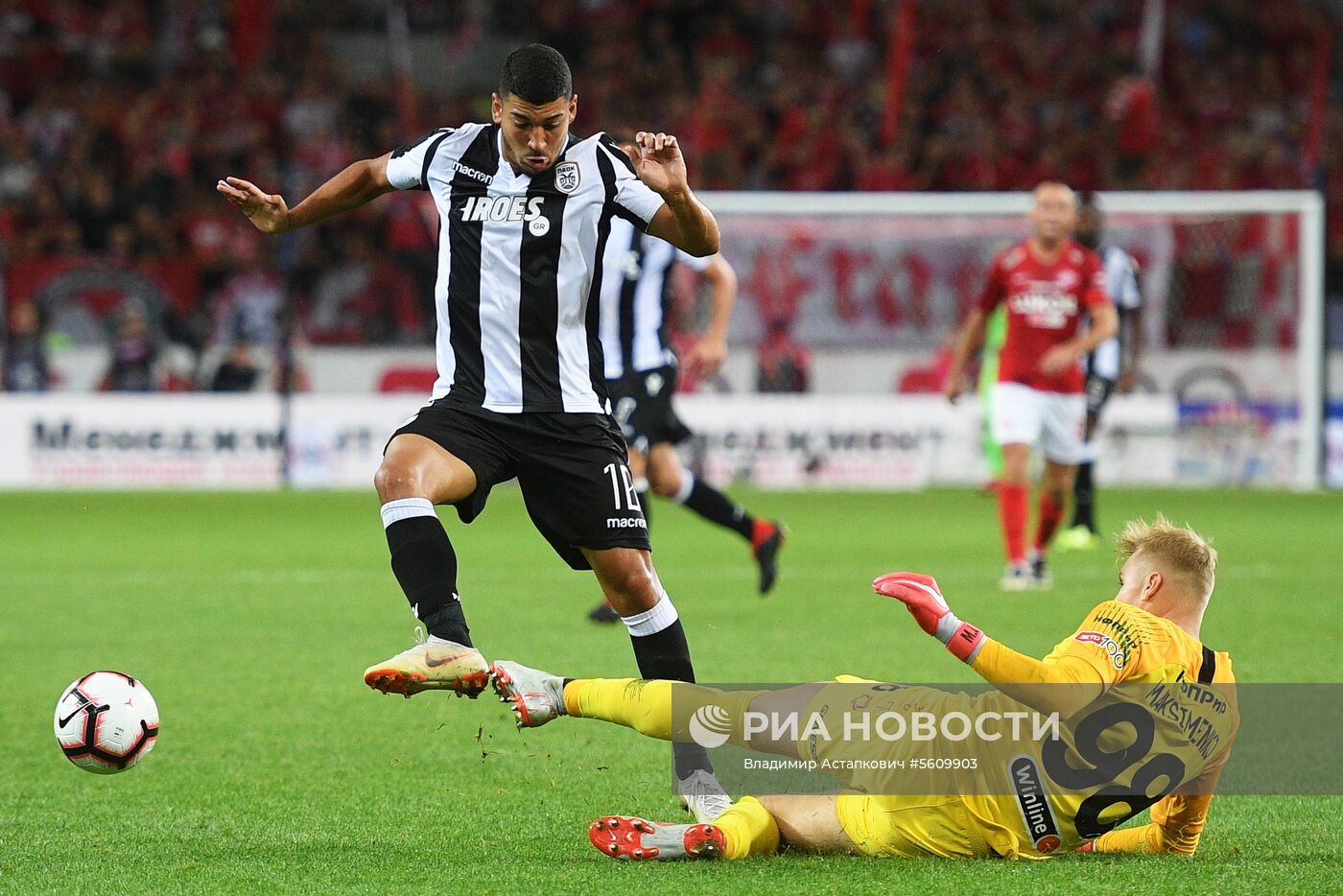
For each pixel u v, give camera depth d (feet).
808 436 150.41
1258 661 57.36
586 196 35.96
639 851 31.09
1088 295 78.54
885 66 214.28
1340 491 147.02
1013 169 196.54
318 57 206.18
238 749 43.34
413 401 150.30
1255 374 152.87
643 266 70.49
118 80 196.24
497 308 35.81
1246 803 37.37
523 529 116.78
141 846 33.04
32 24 202.18
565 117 35.50
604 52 211.82
